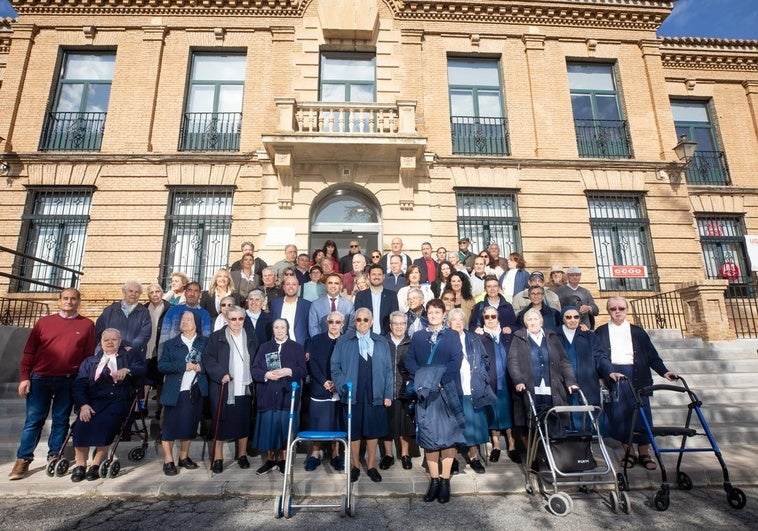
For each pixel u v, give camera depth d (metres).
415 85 10.95
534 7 11.61
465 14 11.55
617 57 11.88
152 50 10.83
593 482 3.92
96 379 4.65
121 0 10.88
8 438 5.59
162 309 6.02
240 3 11.05
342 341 4.77
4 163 9.83
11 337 7.04
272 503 4.13
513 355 4.79
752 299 11.12
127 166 10.05
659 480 4.50
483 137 11.11
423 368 4.31
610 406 4.88
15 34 10.73
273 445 4.57
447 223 10.21
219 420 4.75
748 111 13.02
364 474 4.66
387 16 11.34
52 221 9.83
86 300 9.28
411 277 6.23
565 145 11.05
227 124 10.67
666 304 9.77
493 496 4.30
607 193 10.88
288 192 9.83
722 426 5.78
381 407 4.62
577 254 10.37
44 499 4.22
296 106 9.66
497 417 4.98
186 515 3.85
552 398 4.63
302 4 11.13
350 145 9.41
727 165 12.51
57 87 10.76
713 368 7.27
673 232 10.73
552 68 11.58
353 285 7.18
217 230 10.02
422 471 4.77
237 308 5.05
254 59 10.92
